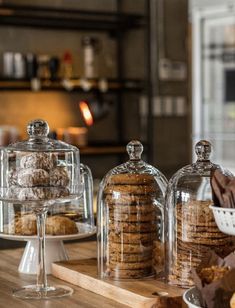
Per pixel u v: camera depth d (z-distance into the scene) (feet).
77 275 6.21
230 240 5.72
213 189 4.82
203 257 5.27
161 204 6.06
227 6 19.81
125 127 19.63
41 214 5.97
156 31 20.15
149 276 5.99
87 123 18.75
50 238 6.72
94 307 5.45
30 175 5.68
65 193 5.79
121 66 19.56
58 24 17.94
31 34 18.15
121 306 5.49
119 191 5.95
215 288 4.67
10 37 17.84
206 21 20.53
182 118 20.58
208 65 20.62
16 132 16.63
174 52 20.45
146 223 5.95
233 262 4.92
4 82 16.55
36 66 17.01
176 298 4.98
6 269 6.91
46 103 18.35
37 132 6.05
